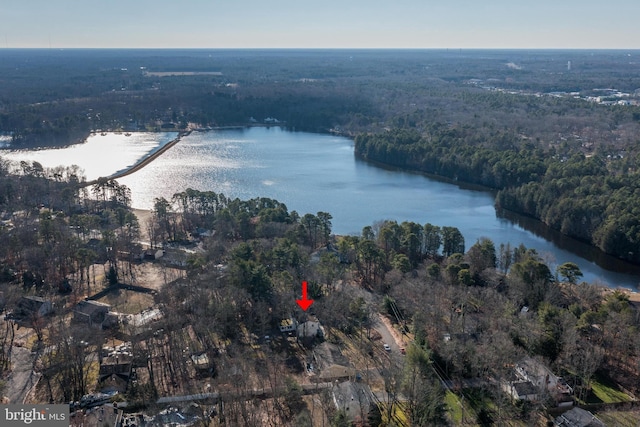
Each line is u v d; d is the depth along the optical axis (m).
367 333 139.00
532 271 157.38
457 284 161.12
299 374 120.31
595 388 116.94
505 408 107.38
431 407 101.12
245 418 100.69
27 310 142.38
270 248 177.38
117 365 118.06
